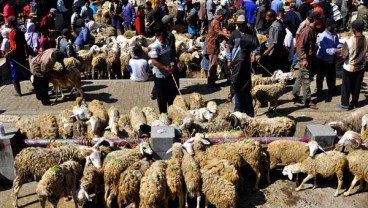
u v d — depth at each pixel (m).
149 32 18.61
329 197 7.20
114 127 8.16
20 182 6.91
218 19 12.02
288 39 12.54
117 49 14.21
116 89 12.69
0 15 19.53
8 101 11.80
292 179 7.70
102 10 23.48
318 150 7.37
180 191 6.61
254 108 10.55
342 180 7.08
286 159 7.34
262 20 16.78
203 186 6.55
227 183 6.42
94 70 14.17
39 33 14.93
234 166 7.00
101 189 7.14
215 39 12.11
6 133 7.52
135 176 6.48
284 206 6.99
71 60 13.02
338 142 7.40
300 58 10.65
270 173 7.91
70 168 6.65
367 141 7.77
